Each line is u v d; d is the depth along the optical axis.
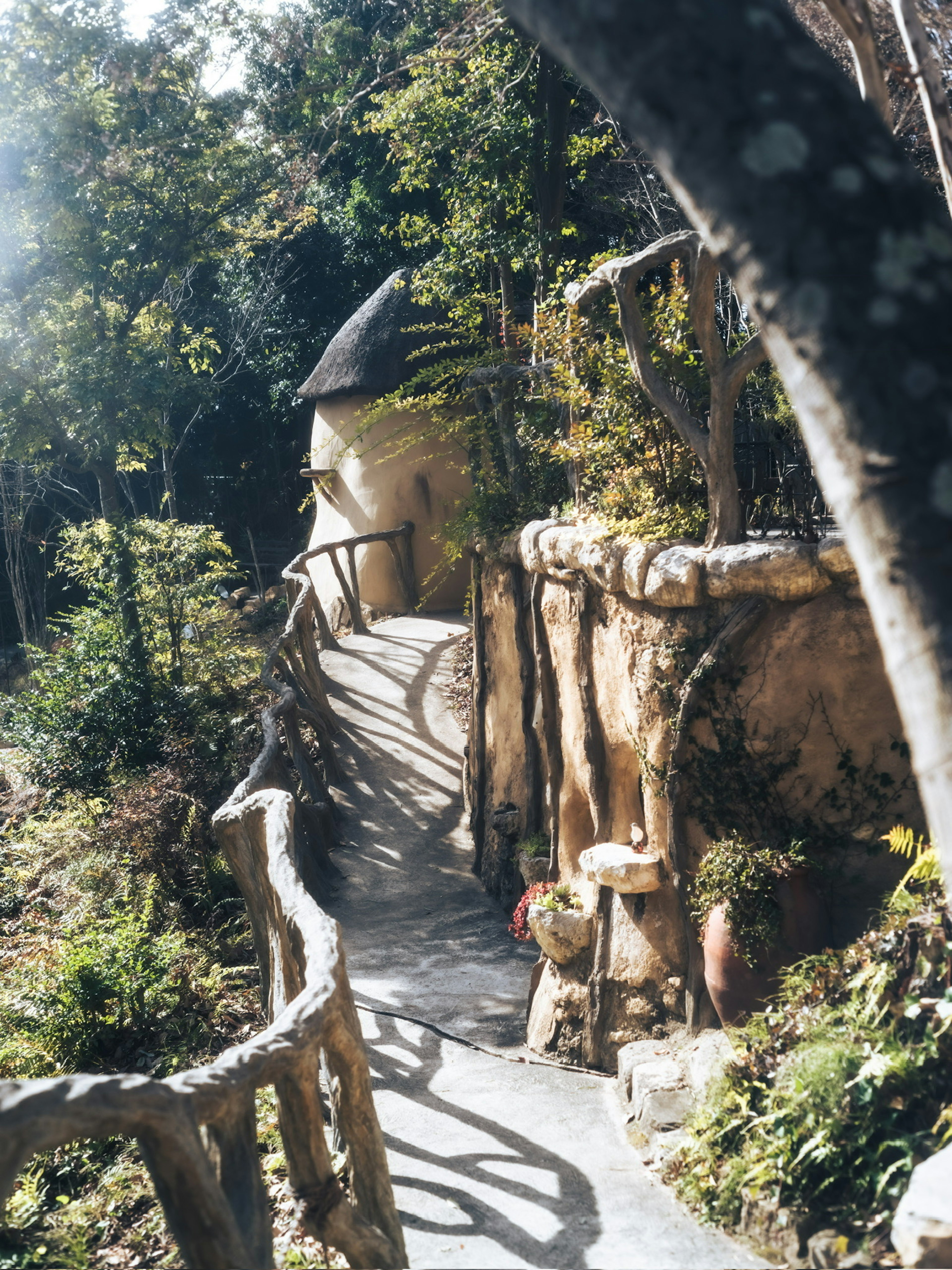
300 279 24.30
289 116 11.20
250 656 13.82
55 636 22.73
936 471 1.60
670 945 5.59
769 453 6.23
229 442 26.86
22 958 7.97
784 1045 4.30
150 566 13.37
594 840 6.71
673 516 5.92
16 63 10.43
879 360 1.62
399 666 13.48
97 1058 6.46
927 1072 3.75
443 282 12.04
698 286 5.17
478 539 9.30
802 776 5.12
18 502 23.53
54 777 12.10
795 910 4.83
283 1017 3.55
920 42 4.30
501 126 10.10
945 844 1.67
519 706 8.57
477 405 10.41
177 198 12.71
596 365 6.49
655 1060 5.23
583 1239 3.94
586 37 1.83
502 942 7.93
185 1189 2.82
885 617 1.67
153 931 8.43
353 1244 3.47
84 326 12.63
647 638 5.68
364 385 15.87
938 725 1.62
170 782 10.27
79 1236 4.25
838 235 1.65
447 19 8.23
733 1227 3.88
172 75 10.97
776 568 4.98
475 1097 5.39
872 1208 3.54
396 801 10.70
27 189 11.62
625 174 12.41
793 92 1.72
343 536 16.48
